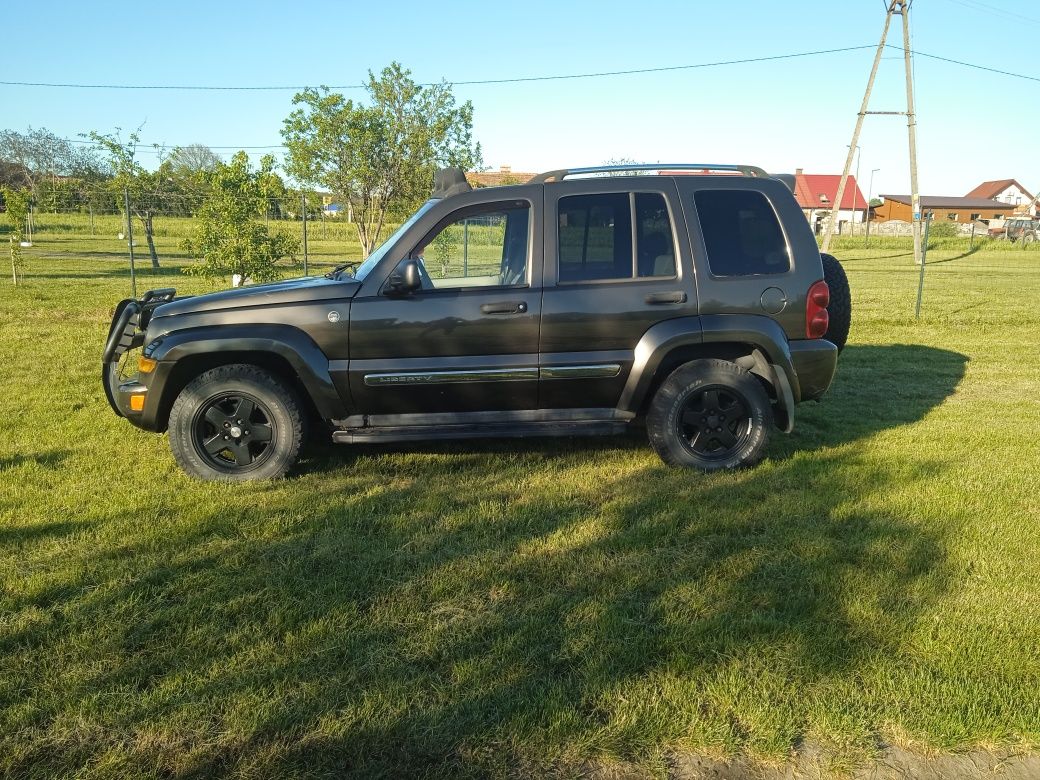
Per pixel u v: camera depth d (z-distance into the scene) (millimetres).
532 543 3820
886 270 26969
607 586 3375
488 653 2854
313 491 4574
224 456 5055
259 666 2779
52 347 9492
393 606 3205
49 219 36188
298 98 18688
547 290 4777
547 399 4895
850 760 2338
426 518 4156
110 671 2762
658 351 4770
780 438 5812
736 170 5125
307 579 3438
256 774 2258
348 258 25094
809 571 3477
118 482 4738
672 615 3105
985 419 6461
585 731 2412
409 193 19219
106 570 3520
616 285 4797
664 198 4879
